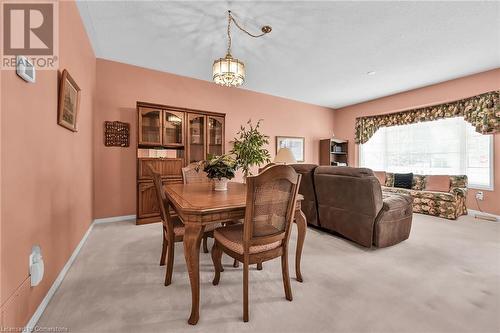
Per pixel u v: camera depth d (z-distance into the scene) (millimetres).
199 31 2580
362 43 2828
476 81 3729
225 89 4430
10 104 1066
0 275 974
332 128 6211
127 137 3438
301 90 4738
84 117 2535
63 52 1798
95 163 3215
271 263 2061
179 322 1283
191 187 2215
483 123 3650
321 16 2301
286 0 2074
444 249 2377
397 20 2367
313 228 3137
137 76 3521
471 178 4070
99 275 1803
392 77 3959
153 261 2066
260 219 1370
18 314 1104
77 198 2236
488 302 1475
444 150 4430
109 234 2791
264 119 4969
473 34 2615
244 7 2168
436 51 3027
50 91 1530
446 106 4207
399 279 1771
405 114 4852
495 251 2322
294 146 5473
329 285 1684
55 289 1575
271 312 1372
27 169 1213
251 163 2047
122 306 1417
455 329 1232
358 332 1212
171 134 3586
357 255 2234
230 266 1999
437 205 3760
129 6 2156
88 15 2295
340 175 2580
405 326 1257
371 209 2314
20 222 1136
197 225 1316
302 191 3125
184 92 3955
